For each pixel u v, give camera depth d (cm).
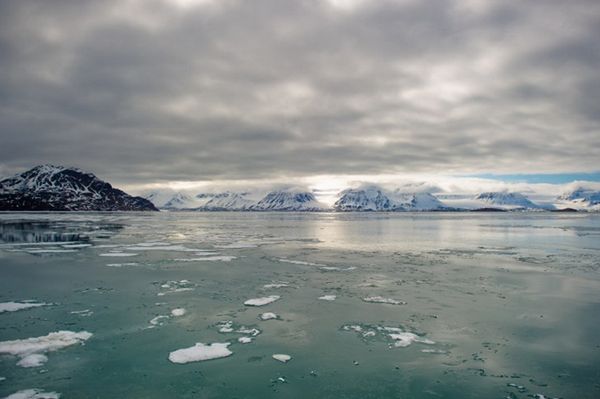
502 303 2264
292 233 7494
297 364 1505
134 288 2598
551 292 2514
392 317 2023
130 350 1612
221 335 1780
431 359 1547
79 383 1348
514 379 1391
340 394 1295
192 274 3058
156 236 6562
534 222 13262
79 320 1961
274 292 2509
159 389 1316
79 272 3117
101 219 14062
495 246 5059
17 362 1500
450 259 3847
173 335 1775
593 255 4144
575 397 1275
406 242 5619
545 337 1761
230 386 1341
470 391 1312
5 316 2017
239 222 13175
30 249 4531
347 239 6088
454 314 2069
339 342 1706
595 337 1758
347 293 2488
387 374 1428
